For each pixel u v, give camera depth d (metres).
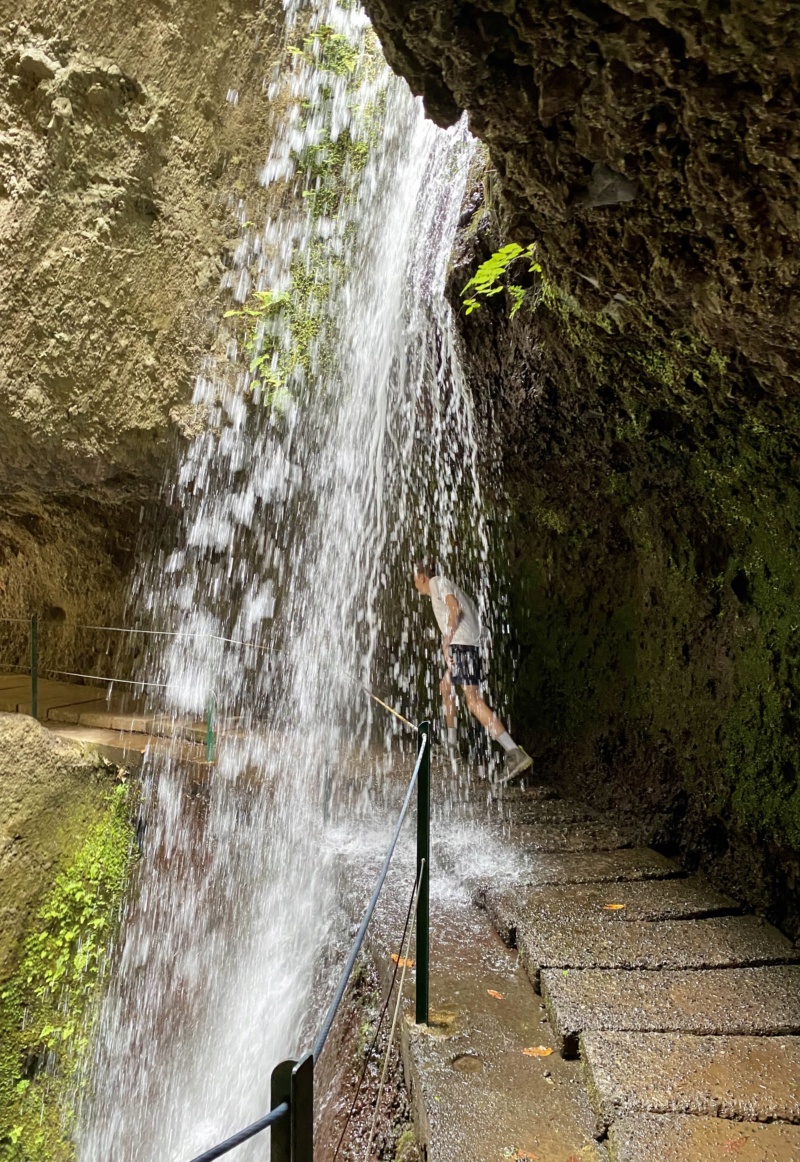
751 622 4.14
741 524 4.11
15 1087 4.70
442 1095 2.55
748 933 3.50
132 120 5.85
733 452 3.78
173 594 8.12
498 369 4.89
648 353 3.49
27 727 5.36
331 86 6.56
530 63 2.19
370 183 6.39
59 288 5.66
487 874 4.11
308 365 6.46
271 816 5.43
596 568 5.73
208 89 6.25
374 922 3.79
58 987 5.09
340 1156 3.05
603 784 5.41
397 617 7.24
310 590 7.51
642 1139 2.25
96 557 8.38
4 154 5.54
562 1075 2.67
